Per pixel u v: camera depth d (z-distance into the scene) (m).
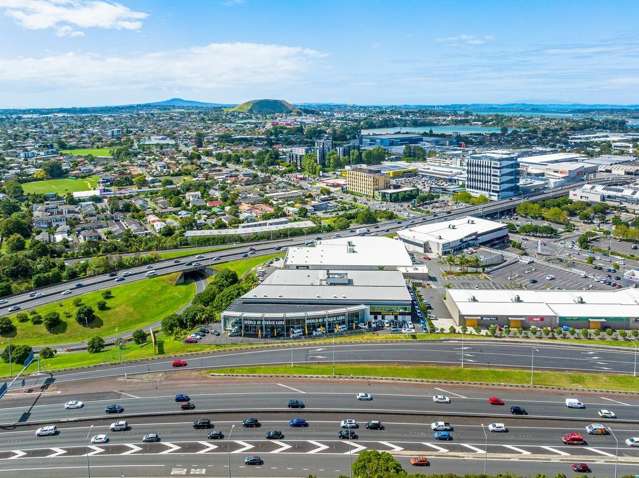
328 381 169.50
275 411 151.12
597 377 171.00
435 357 187.25
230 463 128.25
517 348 195.88
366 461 114.69
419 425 144.25
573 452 132.00
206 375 175.12
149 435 138.00
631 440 134.62
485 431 141.38
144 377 175.38
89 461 130.12
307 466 126.69
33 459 131.38
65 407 156.00
